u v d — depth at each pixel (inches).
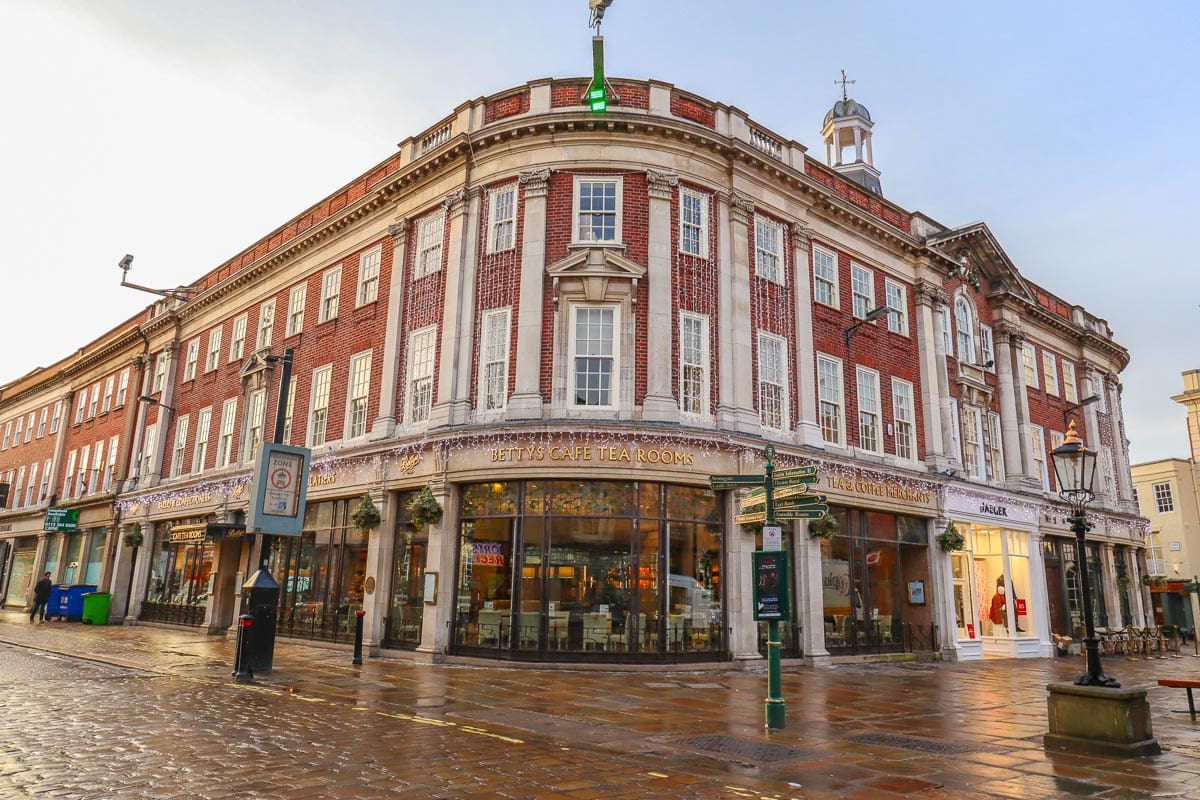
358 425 888.3
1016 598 1067.3
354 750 319.6
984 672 755.4
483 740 348.2
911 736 389.7
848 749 352.2
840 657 794.8
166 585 1153.4
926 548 934.4
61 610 1232.2
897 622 876.6
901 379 976.3
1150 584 1385.3
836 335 899.4
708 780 287.9
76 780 265.6
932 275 1052.5
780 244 856.3
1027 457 1149.7
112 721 373.7
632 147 764.6
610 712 440.1
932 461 970.1
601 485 689.6
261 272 1123.3
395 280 870.4
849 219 941.2
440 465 729.6
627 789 272.1
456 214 805.2
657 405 709.3
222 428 1131.3
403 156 903.7
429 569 717.3
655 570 681.6
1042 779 299.9
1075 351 1369.3
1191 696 466.3
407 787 265.3
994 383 1146.0
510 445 697.0
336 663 663.1
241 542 1026.1
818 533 780.0
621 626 665.0
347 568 837.2
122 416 1398.9
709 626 698.2
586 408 715.4
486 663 664.4
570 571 674.8
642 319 732.7
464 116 829.8
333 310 982.4
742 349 775.1
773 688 405.7
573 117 754.2
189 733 347.6
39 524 1582.2
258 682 522.3
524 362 724.0
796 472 423.2
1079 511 413.7
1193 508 1756.9
